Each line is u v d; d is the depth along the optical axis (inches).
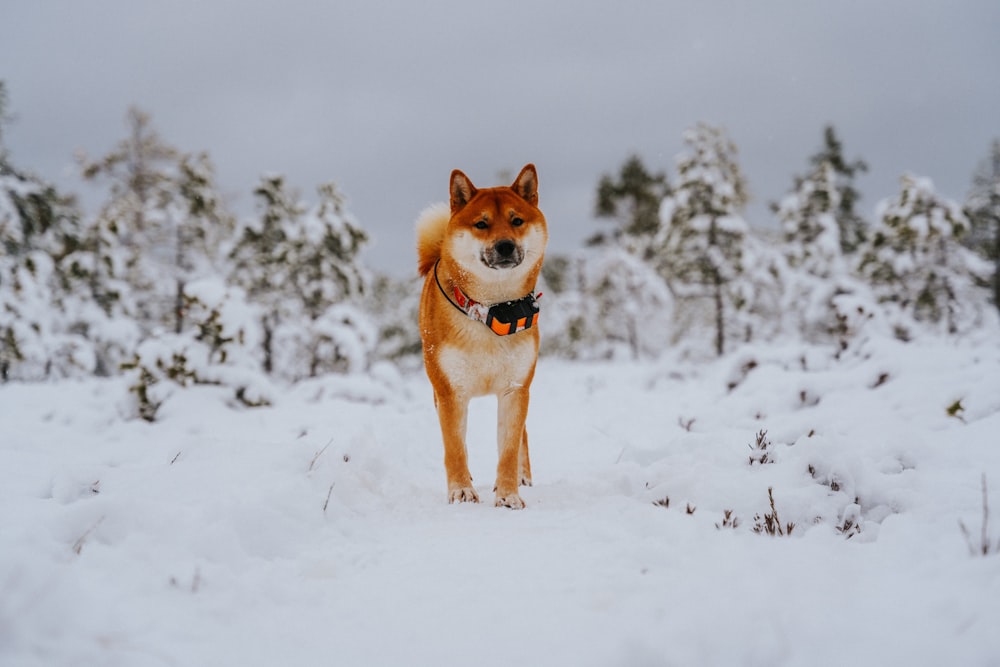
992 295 549.6
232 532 98.3
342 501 131.6
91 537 97.0
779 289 703.1
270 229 702.5
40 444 213.5
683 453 176.7
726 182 717.9
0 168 523.8
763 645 65.7
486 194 158.4
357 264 687.1
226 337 290.2
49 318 455.8
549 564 97.3
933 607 70.9
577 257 1123.3
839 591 77.8
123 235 669.9
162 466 136.9
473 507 142.3
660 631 68.7
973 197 842.2
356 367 476.7
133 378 266.7
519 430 153.9
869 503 129.3
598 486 155.3
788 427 184.2
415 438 240.1
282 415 268.2
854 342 305.1
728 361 324.8
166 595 80.4
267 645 72.0
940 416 191.3
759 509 128.9
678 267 721.6
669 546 101.7
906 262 530.3
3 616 65.7
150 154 692.1
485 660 68.6
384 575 95.7
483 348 150.3
